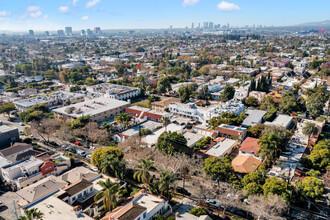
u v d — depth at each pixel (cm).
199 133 13512
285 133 11081
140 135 12506
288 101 16150
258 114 14612
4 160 9975
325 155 9231
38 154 10831
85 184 8012
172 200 8138
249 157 10075
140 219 6538
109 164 8931
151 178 8781
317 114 14775
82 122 13538
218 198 8062
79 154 11412
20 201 7675
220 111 14488
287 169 9300
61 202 7225
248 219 7250
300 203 7706
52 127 12900
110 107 16412
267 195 7206
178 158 9681
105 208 7169
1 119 16538
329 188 8269
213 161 8719
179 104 17012
